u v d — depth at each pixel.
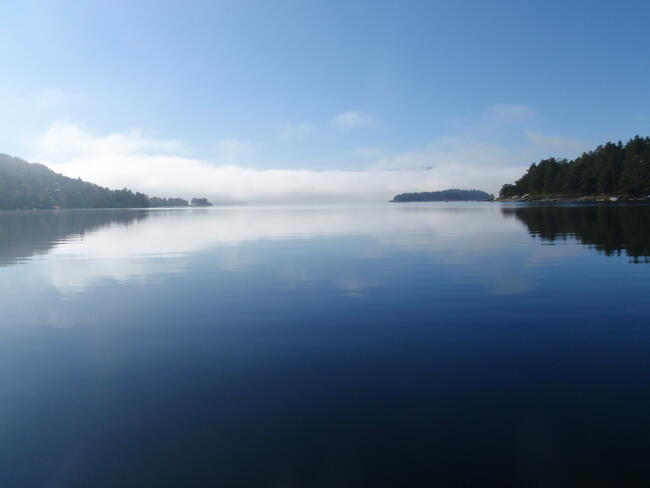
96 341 5.52
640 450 3.06
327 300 7.50
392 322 6.10
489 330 5.65
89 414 3.69
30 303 7.59
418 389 4.02
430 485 2.77
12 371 4.59
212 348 5.20
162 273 10.60
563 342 5.14
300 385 4.16
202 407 3.77
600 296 7.33
